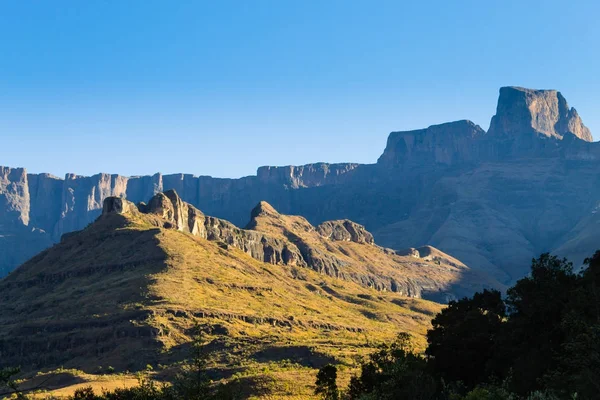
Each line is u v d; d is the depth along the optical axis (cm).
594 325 9906
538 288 12619
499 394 10412
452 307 15362
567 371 10150
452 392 11675
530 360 11375
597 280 12488
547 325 12262
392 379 11562
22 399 9200
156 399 11625
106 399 13512
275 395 17200
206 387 10588
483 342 13250
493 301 15375
